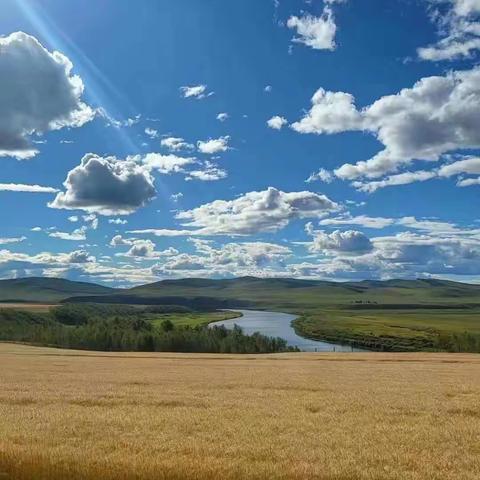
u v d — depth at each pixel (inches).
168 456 625.9
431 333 7007.9
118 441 696.4
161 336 4714.6
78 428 778.2
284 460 617.6
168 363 2213.3
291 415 896.9
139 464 588.1
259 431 765.3
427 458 626.5
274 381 1449.3
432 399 1085.1
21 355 2709.2
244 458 620.1
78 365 2074.3
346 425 815.1
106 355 2812.5
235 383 1387.8
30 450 639.8
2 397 1098.1
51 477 571.5
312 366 2043.6
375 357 2605.8
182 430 773.3
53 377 1566.2
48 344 4680.1
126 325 5816.9
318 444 692.7
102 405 1018.1
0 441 690.2
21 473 581.6
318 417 880.3
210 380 1475.1
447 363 2219.5
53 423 811.4
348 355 2802.7
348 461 611.5
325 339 6579.7
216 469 574.9
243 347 4699.8
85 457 615.5
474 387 1315.2
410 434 752.3
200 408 970.7
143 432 755.4
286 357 2642.7
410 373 1742.1
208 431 764.0
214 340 4758.9
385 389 1267.2
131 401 1053.8
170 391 1213.1
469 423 837.8
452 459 625.3
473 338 5059.1
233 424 813.2
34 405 1013.2
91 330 4810.5
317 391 1231.5
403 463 609.0
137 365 2086.6
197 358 2573.8
